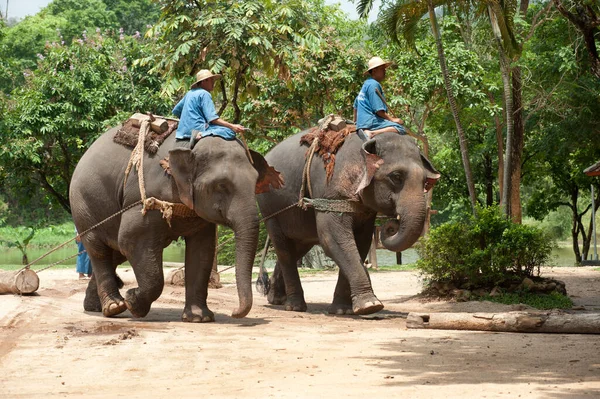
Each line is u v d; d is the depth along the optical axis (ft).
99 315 37.88
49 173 83.15
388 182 37.22
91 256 37.93
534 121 93.04
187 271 36.29
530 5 89.15
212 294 49.52
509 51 55.62
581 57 81.61
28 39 228.84
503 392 20.62
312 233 41.32
